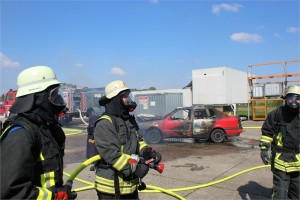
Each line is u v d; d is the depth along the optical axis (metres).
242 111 22.61
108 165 2.42
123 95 2.48
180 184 5.46
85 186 5.36
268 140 3.55
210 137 10.91
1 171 1.42
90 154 4.30
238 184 5.37
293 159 3.26
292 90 3.24
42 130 1.66
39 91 1.67
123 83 2.55
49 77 1.74
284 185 3.31
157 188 4.82
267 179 5.65
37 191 1.54
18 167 1.44
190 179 5.80
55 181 1.69
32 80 1.68
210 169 6.61
